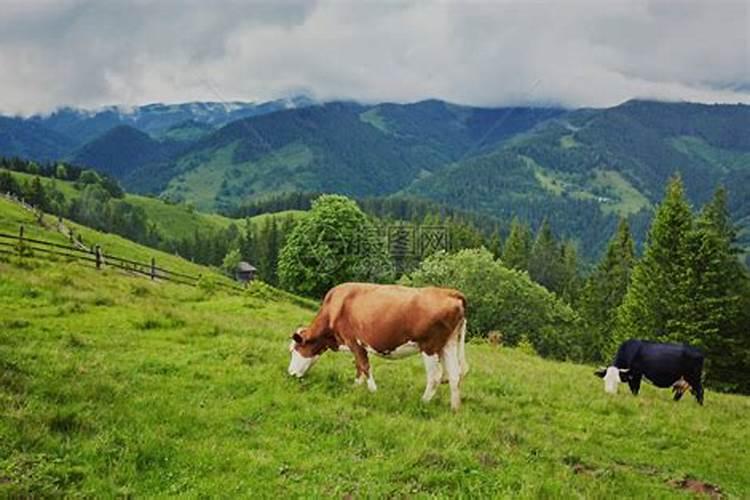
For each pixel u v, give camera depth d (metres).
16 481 7.57
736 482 11.05
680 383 17.44
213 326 19.36
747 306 42.28
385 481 8.76
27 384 10.65
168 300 28.22
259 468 8.91
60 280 23.59
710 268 41.81
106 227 159.88
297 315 29.98
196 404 11.38
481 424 11.60
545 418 13.67
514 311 64.19
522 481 9.02
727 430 14.39
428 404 12.66
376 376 15.37
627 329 48.59
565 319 66.50
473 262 66.06
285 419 10.94
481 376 16.98
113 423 9.80
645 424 13.87
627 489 9.77
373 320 12.95
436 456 9.59
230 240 171.62
